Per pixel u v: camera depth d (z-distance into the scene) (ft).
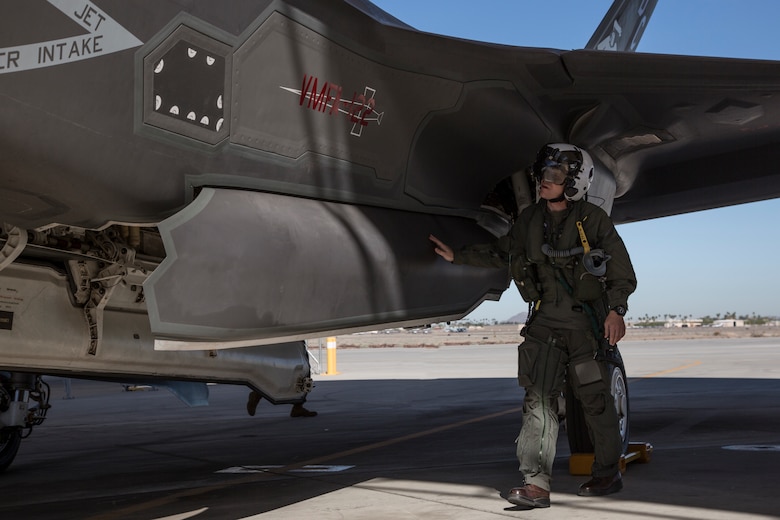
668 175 20.33
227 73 10.62
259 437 23.20
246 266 10.59
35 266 14.10
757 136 17.95
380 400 36.76
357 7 12.64
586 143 16.69
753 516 10.50
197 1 10.09
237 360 19.08
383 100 13.03
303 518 11.20
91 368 15.30
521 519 10.69
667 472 14.33
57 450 21.03
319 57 11.86
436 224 14.48
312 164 12.01
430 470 15.56
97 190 9.65
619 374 14.83
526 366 11.55
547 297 11.79
